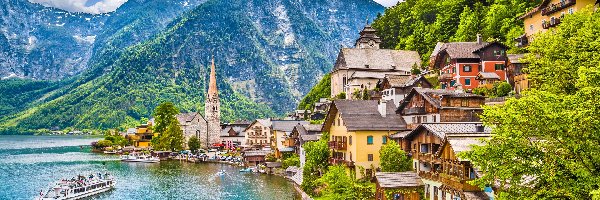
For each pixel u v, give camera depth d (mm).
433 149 63406
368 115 86000
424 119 82312
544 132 27781
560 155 28062
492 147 29844
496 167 29609
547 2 107312
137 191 106625
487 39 141625
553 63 38531
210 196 98312
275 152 153500
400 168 69062
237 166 156000
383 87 134250
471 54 119875
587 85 27125
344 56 176125
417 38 193125
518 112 28375
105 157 198375
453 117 78375
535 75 42281
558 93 35625
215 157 179750
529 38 113812
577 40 40406
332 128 94375
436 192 57250
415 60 177375
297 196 94125
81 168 153875
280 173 127500
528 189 29266
